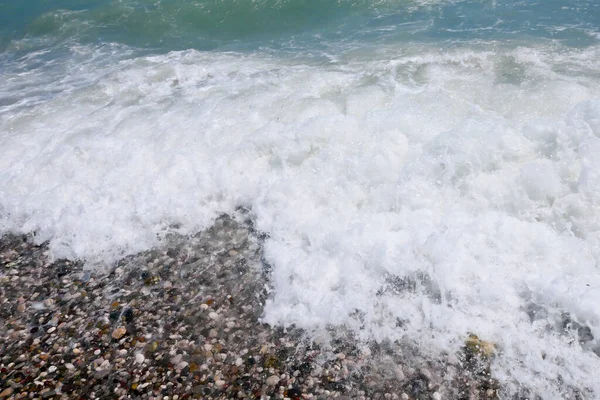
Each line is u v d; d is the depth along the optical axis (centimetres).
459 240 475
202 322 468
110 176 646
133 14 1167
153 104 802
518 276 447
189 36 1060
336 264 489
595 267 449
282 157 624
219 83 841
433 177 555
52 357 448
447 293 446
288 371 415
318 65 855
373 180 573
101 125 759
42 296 517
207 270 524
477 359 402
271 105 733
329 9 1068
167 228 578
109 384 419
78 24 1177
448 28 924
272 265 514
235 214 590
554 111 627
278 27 1040
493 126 588
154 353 443
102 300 503
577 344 396
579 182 506
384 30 959
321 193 571
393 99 704
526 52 790
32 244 591
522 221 497
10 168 696
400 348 420
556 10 933
